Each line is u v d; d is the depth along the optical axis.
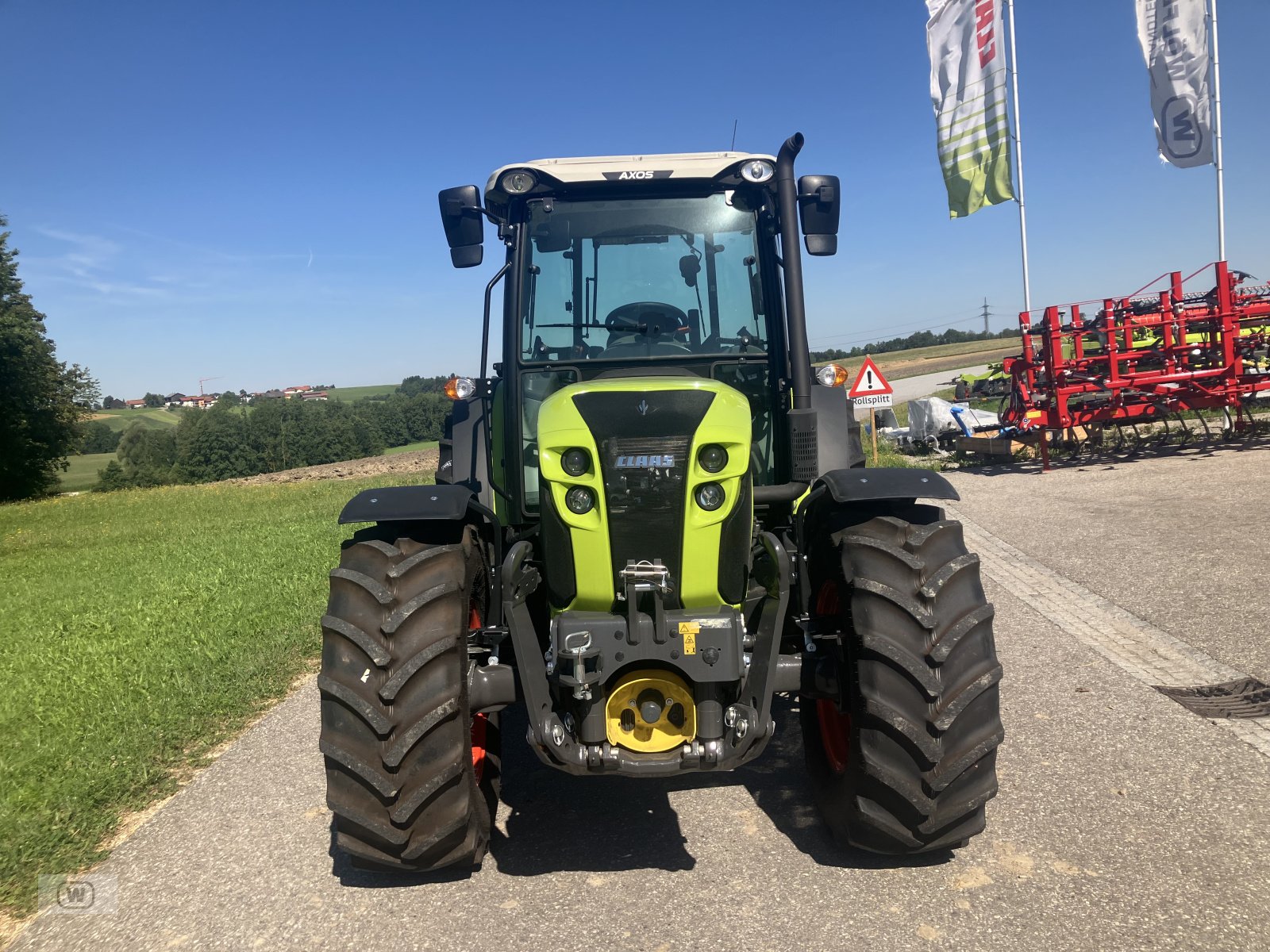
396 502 3.16
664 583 2.83
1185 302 13.67
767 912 2.84
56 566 12.15
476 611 3.50
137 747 4.41
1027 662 5.12
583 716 2.84
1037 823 3.28
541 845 3.38
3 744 4.59
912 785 2.85
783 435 3.78
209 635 6.54
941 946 2.61
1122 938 2.59
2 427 41.06
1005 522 9.53
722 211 3.85
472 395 3.79
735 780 3.87
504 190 3.79
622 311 3.81
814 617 3.30
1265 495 9.44
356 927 2.89
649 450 2.95
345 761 2.87
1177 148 15.16
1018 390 14.60
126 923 2.97
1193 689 4.51
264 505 20.12
